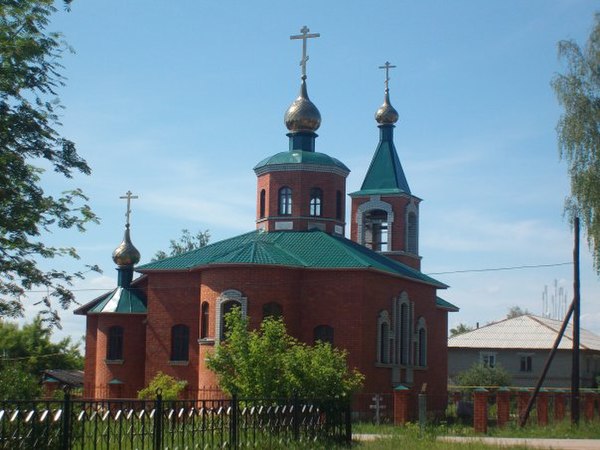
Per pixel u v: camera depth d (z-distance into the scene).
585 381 69.12
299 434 23.95
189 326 44.50
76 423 18.33
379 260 46.66
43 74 19.73
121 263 50.25
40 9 19.92
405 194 52.62
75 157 20.16
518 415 41.88
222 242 46.84
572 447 28.70
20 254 19.95
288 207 47.06
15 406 18.70
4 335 62.16
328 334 42.06
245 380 28.86
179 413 20.17
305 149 48.38
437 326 52.16
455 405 51.06
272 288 41.34
